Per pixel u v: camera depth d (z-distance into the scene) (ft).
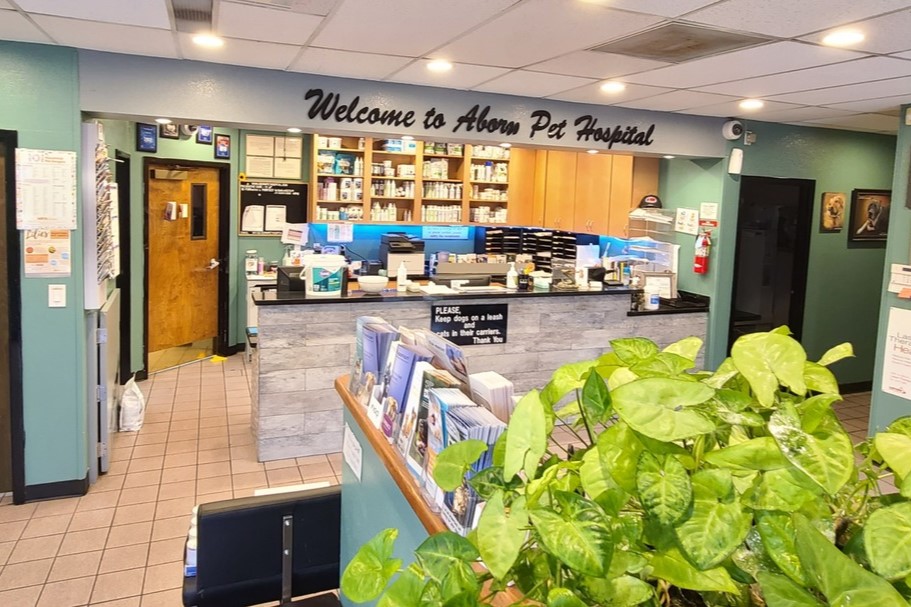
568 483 2.88
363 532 6.81
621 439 2.67
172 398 19.21
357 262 24.68
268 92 13.80
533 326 17.69
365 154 24.89
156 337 21.74
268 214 24.52
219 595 7.13
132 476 14.01
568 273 19.45
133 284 19.97
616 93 15.29
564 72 13.17
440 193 26.48
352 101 14.57
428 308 16.43
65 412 12.85
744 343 3.08
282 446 15.19
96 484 13.58
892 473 2.67
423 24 10.11
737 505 2.43
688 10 9.02
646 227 21.24
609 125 17.22
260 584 7.29
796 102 15.72
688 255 20.18
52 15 10.05
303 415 15.33
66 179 12.33
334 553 7.64
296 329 15.10
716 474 2.50
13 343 12.37
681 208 20.35
